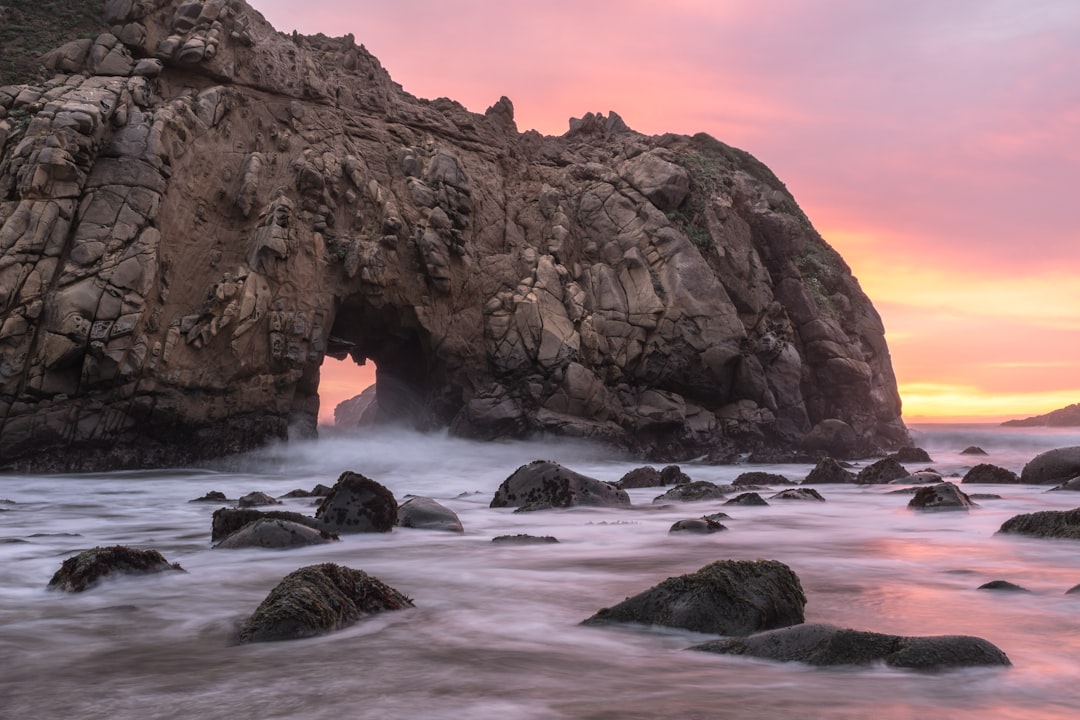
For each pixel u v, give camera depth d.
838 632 4.38
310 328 23.45
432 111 30.55
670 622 5.14
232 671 4.20
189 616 5.68
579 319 27.34
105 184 20.81
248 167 23.97
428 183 27.33
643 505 13.65
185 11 25.06
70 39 23.98
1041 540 9.24
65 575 6.76
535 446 25.30
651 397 27.25
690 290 27.70
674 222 29.81
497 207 29.44
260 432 22.38
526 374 26.42
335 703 3.61
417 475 21.81
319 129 26.39
